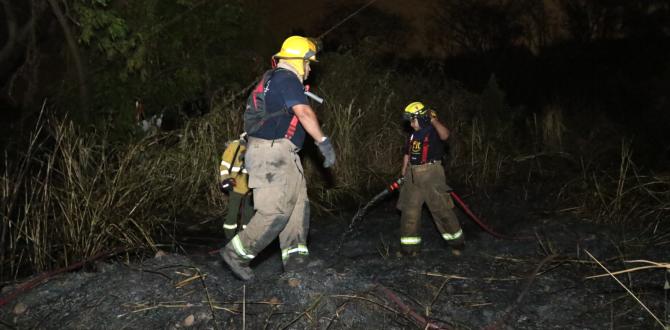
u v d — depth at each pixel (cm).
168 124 909
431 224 681
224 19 851
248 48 918
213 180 743
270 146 400
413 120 562
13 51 914
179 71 829
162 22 820
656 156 910
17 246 540
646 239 555
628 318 393
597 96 1366
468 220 700
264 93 400
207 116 821
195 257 556
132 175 662
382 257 559
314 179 824
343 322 374
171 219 690
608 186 719
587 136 1056
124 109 802
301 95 392
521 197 782
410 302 415
